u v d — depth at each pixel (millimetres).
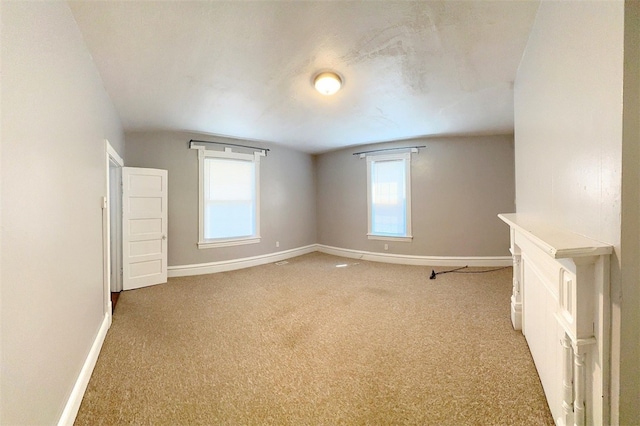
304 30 1920
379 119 3826
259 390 1662
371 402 1548
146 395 1627
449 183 4863
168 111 3367
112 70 2350
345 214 5836
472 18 1796
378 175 5422
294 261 5453
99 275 2264
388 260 5281
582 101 1090
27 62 1115
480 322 2555
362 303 3133
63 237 1468
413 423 1394
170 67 2359
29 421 1071
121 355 2066
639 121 822
